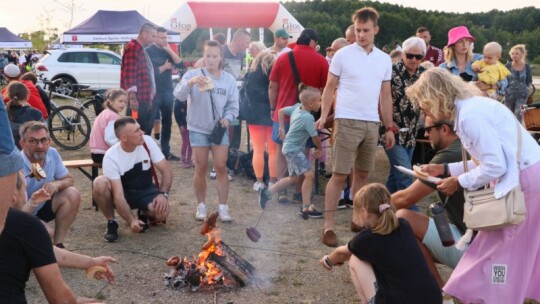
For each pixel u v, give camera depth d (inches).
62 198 168.9
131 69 277.1
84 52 689.6
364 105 177.5
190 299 142.7
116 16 686.5
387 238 114.8
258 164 247.3
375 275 117.2
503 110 109.1
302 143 211.6
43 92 325.4
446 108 112.1
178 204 228.2
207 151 201.0
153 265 164.2
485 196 108.4
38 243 84.8
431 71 114.3
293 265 165.9
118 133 184.5
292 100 229.1
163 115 305.6
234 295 145.6
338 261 133.0
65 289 88.9
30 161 165.5
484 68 248.2
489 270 110.7
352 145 177.9
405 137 202.4
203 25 617.0
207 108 193.0
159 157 198.1
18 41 1239.5
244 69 429.7
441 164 126.6
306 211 207.8
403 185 204.4
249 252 175.8
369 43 179.2
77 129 378.9
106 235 183.8
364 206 116.5
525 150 108.4
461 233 129.6
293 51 229.5
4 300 81.4
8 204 67.9
